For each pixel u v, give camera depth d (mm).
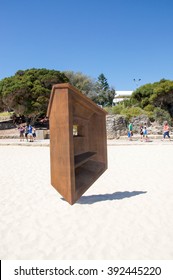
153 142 24750
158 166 11250
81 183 5887
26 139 30656
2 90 44844
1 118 51781
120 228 4652
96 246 4008
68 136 5188
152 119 43906
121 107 47094
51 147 5535
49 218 5199
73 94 5328
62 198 6570
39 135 32500
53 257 3725
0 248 4008
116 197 6633
